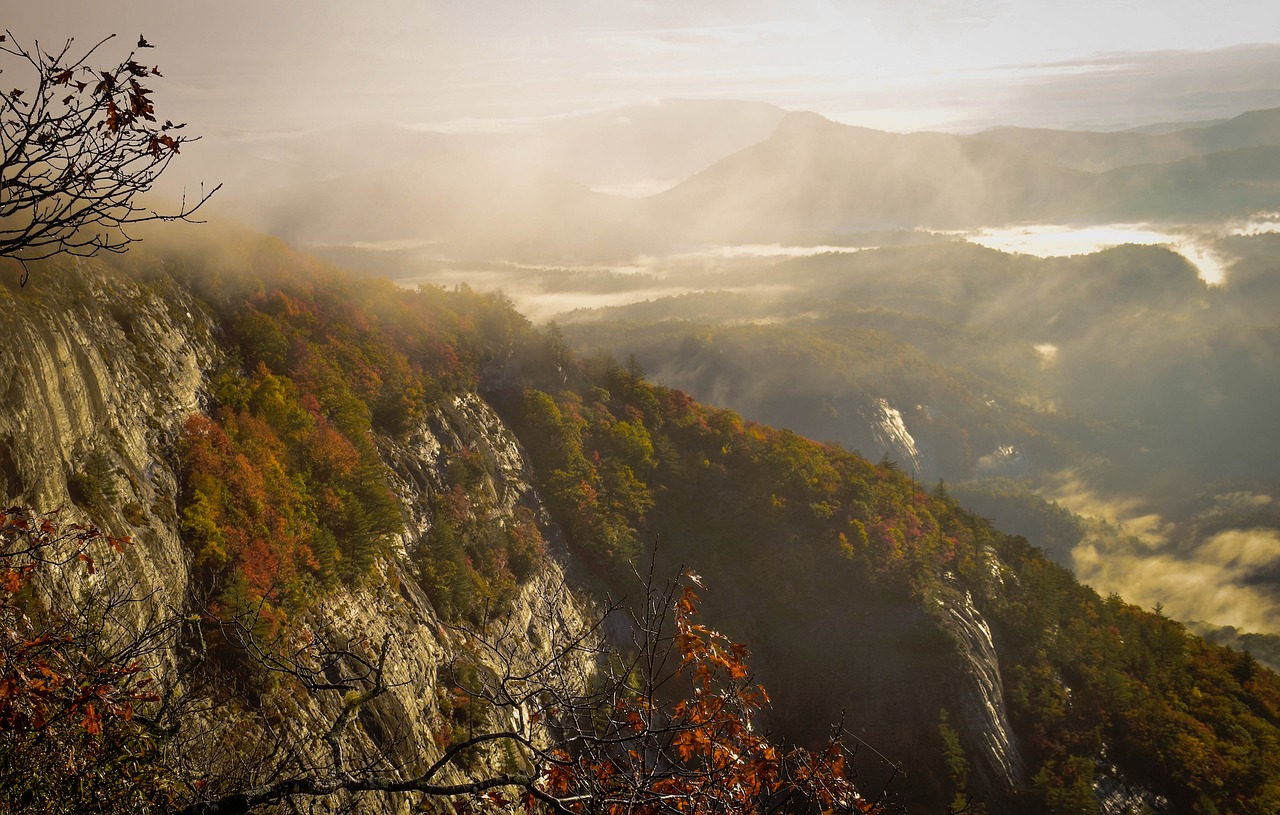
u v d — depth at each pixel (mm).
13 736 10133
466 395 82688
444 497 66250
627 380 105750
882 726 84688
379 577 48000
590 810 9477
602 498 86438
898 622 89812
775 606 90812
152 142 9094
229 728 17406
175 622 13523
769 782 10531
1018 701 91688
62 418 29641
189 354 49000
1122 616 111562
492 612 56500
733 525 95188
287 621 32969
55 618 13742
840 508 98188
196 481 37938
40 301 32000
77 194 8820
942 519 109688
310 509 46688
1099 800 87250
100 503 29109
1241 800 89438
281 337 60406
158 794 11320
